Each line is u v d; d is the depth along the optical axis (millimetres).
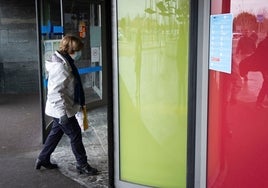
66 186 3725
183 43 3006
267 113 2123
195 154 2920
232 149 2369
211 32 2516
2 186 3742
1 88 9234
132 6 3150
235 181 2365
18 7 8969
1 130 5781
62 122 3797
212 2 2486
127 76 3289
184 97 3092
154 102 3229
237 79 2275
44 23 5137
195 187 2957
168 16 3027
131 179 3469
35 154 4672
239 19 2217
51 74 3725
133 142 3393
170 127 3209
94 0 6992
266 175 2158
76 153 3980
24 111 7145
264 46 2100
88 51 7082
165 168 3303
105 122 6203
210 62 2551
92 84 7375
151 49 3148
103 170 4117
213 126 2564
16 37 9078
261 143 2172
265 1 2066
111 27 3250
